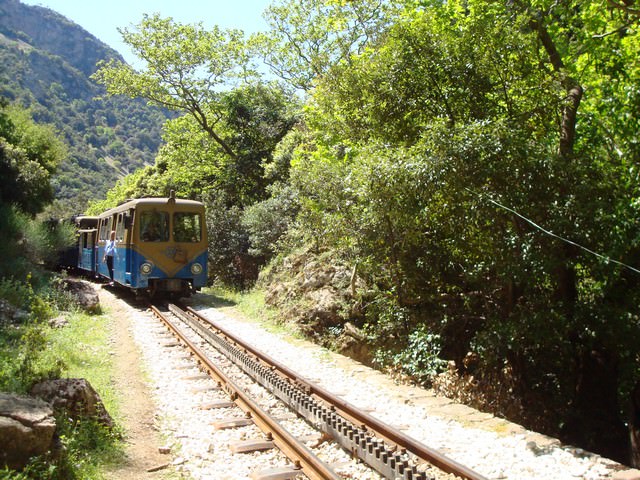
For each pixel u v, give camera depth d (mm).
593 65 11430
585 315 9156
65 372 8602
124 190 50594
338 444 6156
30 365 6859
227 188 29906
